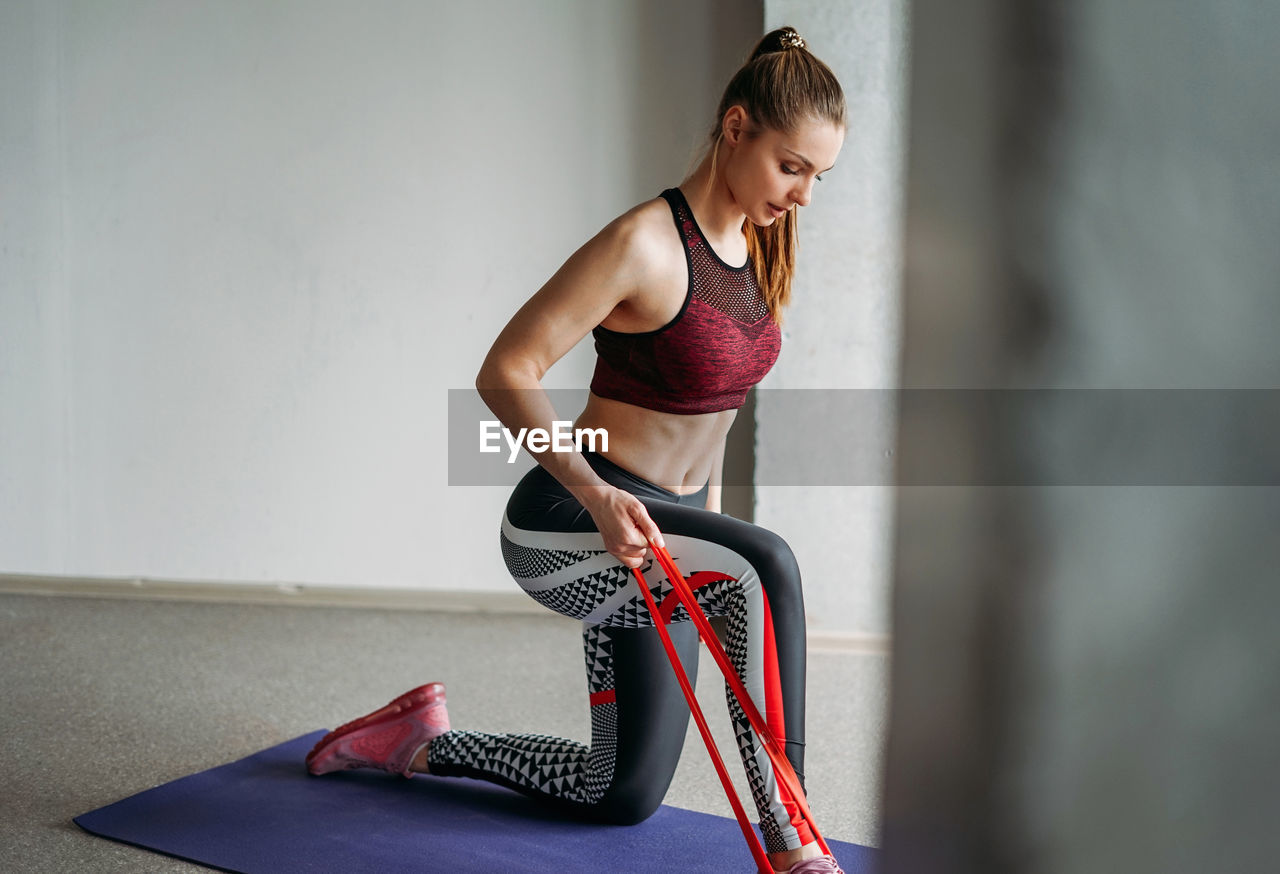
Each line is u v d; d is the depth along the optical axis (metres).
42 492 4.12
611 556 1.75
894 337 0.26
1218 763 0.23
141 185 3.98
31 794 2.30
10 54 3.96
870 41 3.44
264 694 3.06
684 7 3.74
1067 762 0.24
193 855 2.01
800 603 1.62
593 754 2.13
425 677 3.27
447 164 3.88
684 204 1.72
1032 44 0.24
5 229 4.02
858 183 3.49
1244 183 0.23
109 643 3.52
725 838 2.13
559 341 1.67
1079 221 0.23
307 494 4.06
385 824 2.17
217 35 3.90
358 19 3.85
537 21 3.80
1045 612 0.24
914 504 0.25
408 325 3.96
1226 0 0.23
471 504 4.03
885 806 0.26
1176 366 0.23
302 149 3.92
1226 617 0.23
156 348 4.04
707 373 1.75
